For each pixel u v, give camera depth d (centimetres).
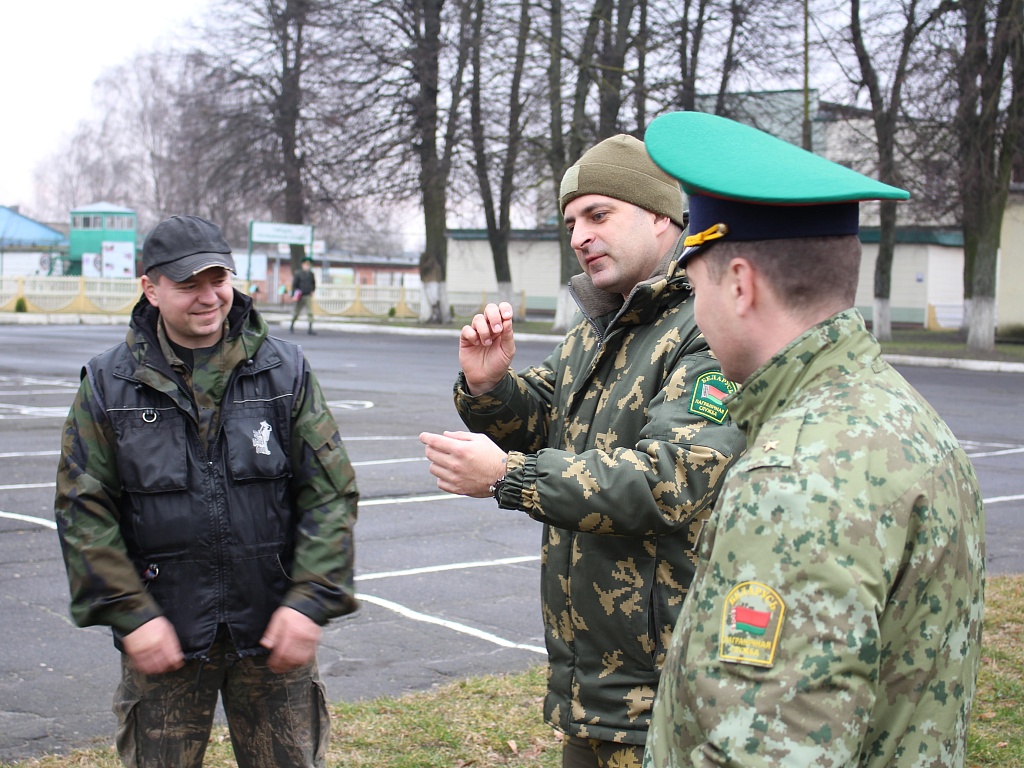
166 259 254
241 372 266
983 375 2081
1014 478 963
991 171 2442
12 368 1803
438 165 3048
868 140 2695
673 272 239
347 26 3050
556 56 2688
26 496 800
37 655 475
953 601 138
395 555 661
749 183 144
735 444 215
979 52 2345
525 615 548
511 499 217
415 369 1916
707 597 138
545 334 2831
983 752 382
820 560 129
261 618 267
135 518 260
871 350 150
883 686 137
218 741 388
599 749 247
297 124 3553
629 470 211
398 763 365
